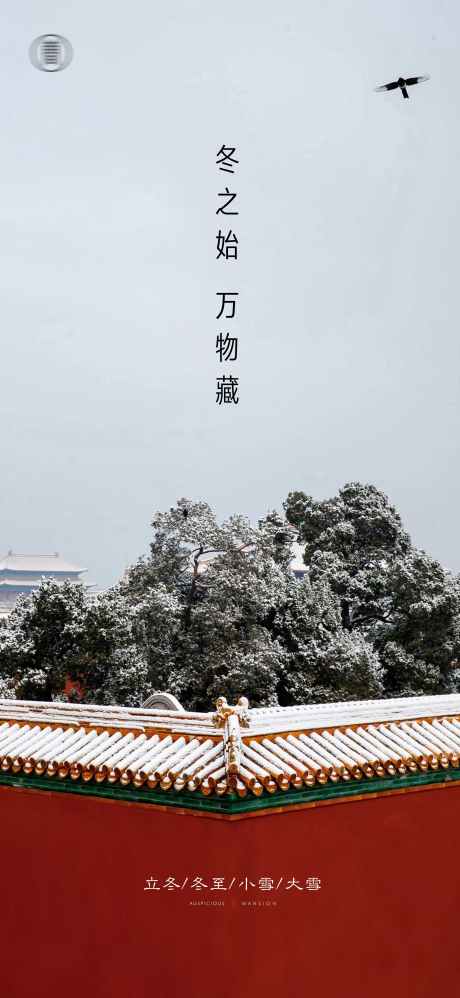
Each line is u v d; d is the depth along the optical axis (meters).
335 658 39.72
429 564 45.28
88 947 14.33
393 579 46.00
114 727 14.84
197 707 39.53
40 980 14.70
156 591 38.81
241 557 40.47
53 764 14.26
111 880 14.17
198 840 13.43
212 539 40.78
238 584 39.09
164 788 13.23
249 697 39.41
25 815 15.08
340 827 14.19
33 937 14.83
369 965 14.30
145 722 14.57
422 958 14.91
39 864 14.86
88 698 35.31
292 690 39.91
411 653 45.12
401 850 14.80
